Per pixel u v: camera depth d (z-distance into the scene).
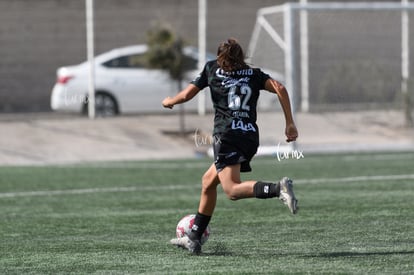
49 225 37.59
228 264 27.22
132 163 68.75
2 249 31.25
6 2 92.81
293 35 74.94
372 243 31.12
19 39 93.44
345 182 53.00
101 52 95.38
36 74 93.94
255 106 28.22
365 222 36.53
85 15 95.44
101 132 81.19
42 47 94.19
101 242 32.66
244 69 28.14
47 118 86.38
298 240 32.16
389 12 90.25
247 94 27.88
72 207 43.78
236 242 31.95
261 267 26.53
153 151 77.69
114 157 75.31
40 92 94.12
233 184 27.14
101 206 44.06
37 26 93.94
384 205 41.81
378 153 74.19
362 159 68.81
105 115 87.81
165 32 82.06
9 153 74.31
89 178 57.72
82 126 82.38
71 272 26.59
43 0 93.94
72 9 95.06
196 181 55.31
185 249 30.27
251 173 59.41
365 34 90.38
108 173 60.84
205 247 30.92
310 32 90.12
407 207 40.94
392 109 85.56
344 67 87.12
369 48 90.38
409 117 84.75
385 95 85.81
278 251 29.75
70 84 86.31
